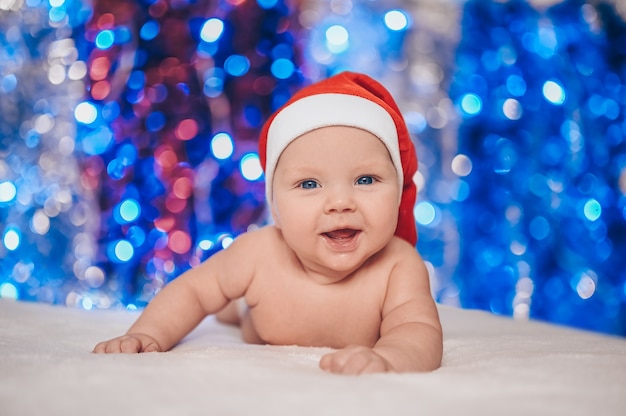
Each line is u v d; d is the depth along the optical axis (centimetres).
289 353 114
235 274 137
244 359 103
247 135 280
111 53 272
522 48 283
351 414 69
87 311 181
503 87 284
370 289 132
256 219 280
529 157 281
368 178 126
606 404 75
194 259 272
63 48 272
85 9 272
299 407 71
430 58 300
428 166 296
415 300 128
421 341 107
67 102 274
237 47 278
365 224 123
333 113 128
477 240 290
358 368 91
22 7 273
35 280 271
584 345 131
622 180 273
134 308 225
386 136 129
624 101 278
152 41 274
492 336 148
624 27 280
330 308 133
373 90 147
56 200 272
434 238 296
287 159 129
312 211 123
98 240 275
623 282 274
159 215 276
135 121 274
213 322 174
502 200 285
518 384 83
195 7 275
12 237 264
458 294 294
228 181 279
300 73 284
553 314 282
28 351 112
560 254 279
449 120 295
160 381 81
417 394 77
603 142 277
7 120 273
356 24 299
